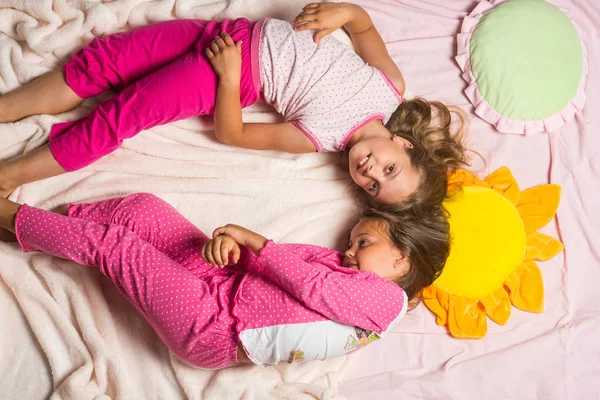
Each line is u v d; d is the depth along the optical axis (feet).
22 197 5.02
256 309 4.49
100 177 5.18
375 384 5.05
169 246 4.84
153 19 5.49
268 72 5.17
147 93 4.83
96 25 5.25
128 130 4.90
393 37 6.02
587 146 5.81
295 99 5.25
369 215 5.08
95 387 4.63
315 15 5.14
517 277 5.46
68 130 4.92
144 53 5.04
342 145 5.29
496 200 5.43
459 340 5.32
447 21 6.07
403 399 5.01
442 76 5.93
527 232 5.59
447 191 5.35
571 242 5.59
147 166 5.28
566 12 6.15
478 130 5.85
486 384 5.15
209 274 4.80
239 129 5.15
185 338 4.42
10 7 5.23
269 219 5.30
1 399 4.63
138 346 4.86
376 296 4.48
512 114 5.74
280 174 5.42
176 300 4.39
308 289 4.35
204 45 5.02
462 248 5.29
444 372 5.14
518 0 5.95
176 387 4.81
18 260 4.82
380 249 4.86
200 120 5.46
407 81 5.89
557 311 5.46
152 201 4.82
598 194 5.72
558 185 5.67
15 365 4.71
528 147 5.83
